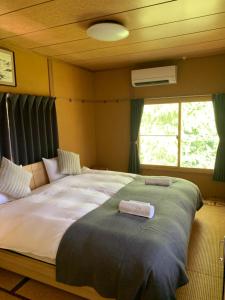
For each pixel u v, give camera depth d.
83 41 2.95
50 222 1.97
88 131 4.77
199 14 2.23
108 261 1.56
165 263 1.52
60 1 1.92
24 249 1.88
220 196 4.02
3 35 2.69
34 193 2.79
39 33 2.64
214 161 4.04
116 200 2.42
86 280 1.63
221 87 3.81
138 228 1.80
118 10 2.12
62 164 3.46
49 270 1.83
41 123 3.48
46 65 3.63
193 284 2.05
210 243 2.63
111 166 4.95
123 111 4.66
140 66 4.32
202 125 4.09
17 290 2.00
